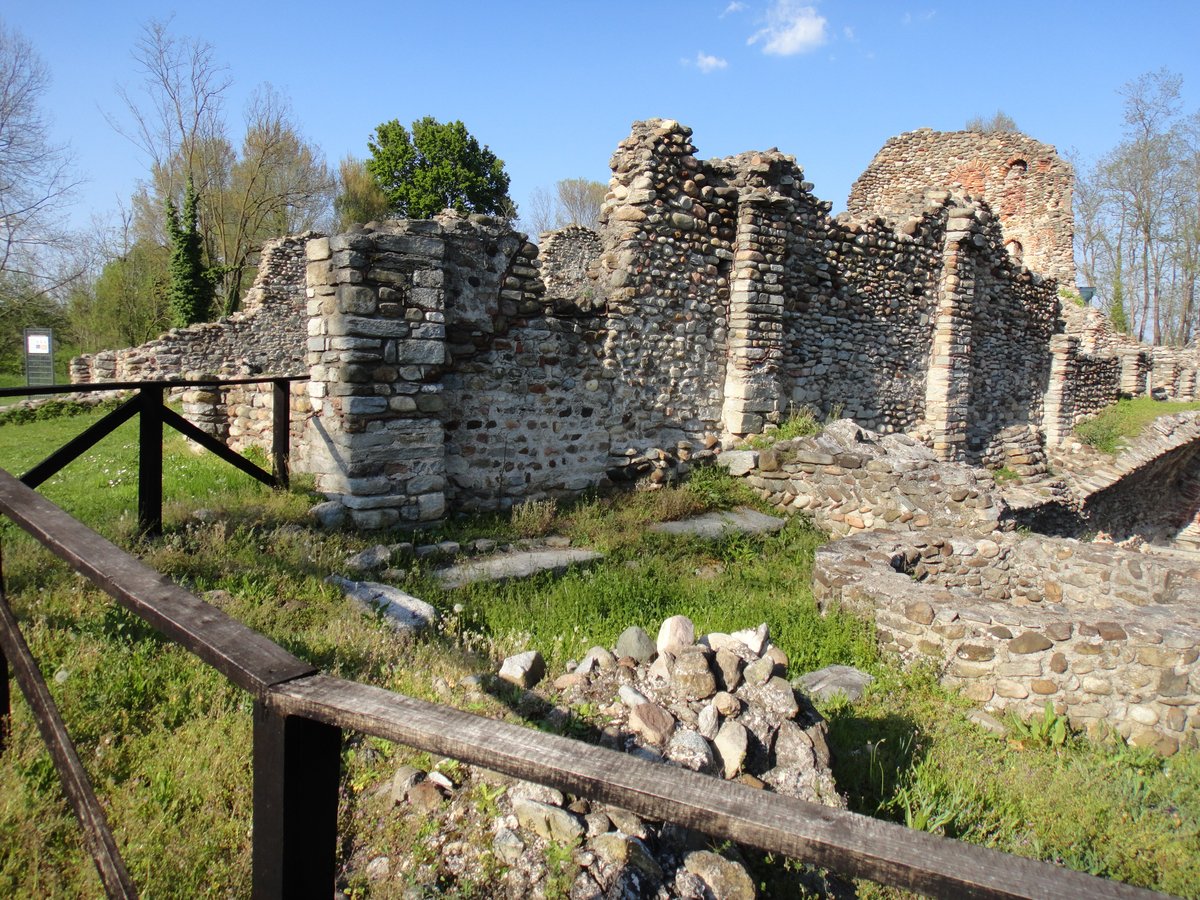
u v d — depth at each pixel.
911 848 1.03
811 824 1.07
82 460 8.59
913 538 6.75
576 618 4.97
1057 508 12.70
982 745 4.21
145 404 5.06
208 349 18.44
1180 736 4.27
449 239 6.54
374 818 2.71
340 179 33.50
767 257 9.22
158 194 27.75
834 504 8.26
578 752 1.21
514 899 2.36
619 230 8.27
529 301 7.22
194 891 2.39
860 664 5.06
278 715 1.28
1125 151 31.95
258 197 28.16
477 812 2.66
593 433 7.90
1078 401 16.98
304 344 20.23
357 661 3.80
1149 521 18.39
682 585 6.07
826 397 10.57
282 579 4.63
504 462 7.15
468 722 1.26
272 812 1.31
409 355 6.11
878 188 21.97
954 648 4.87
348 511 5.92
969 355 12.80
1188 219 31.11
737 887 2.48
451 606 4.97
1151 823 3.50
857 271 10.83
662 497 7.89
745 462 8.83
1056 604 6.59
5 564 4.31
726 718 3.23
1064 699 4.55
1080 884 0.96
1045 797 3.64
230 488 6.64
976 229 12.52
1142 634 4.41
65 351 30.56
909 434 12.16
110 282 27.58
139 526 5.05
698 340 8.91
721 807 1.10
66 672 3.31
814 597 6.14
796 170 9.55
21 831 2.51
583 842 2.50
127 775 2.88
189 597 1.68
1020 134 21.33
